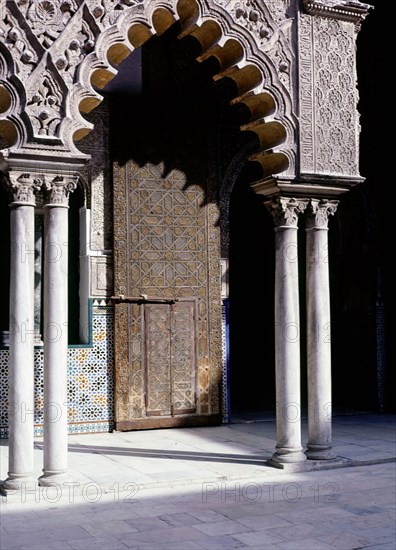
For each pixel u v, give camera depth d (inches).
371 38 334.0
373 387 340.2
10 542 145.6
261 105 217.0
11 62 178.9
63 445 186.7
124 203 284.0
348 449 239.9
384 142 338.0
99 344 280.7
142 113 288.4
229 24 205.2
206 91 300.4
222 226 303.1
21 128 179.9
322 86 218.8
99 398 279.6
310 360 219.6
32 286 185.0
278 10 214.2
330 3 218.8
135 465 215.5
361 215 344.8
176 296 290.8
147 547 142.8
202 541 146.7
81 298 285.9
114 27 187.8
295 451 212.4
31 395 183.3
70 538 148.4
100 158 283.1
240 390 386.6
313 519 162.7
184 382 291.7
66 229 188.2
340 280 356.2
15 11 179.2
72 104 184.1
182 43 298.2
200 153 297.9
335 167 219.3
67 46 184.2
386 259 340.8
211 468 211.3
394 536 150.5
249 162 363.9
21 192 182.1
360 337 347.6
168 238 290.5
